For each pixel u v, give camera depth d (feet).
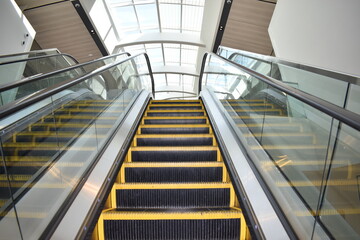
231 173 8.21
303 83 11.23
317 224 5.42
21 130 5.64
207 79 22.31
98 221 6.85
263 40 32.01
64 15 29.96
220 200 7.93
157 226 6.81
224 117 13.73
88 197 6.75
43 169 6.18
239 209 7.27
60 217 5.87
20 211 5.13
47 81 16.05
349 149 4.86
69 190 6.98
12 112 4.75
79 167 7.94
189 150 10.75
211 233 6.77
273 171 7.46
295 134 6.79
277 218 5.86
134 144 12.31
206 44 39.96
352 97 8.13
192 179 9.34
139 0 36.50
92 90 10.15
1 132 5.05
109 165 8.55
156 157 10.76
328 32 11.06
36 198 5.64
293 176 6.51
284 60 11.64
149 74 31.42
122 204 7.92
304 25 13.19
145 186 7.94
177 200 7.91
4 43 20.84
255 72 9.27
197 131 13.88
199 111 17.66
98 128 10.03
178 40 41.16
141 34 42.16
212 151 10.76
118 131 11.35
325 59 11.13
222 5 27.43
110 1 35.83
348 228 4.75
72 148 7.76
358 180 4.66
